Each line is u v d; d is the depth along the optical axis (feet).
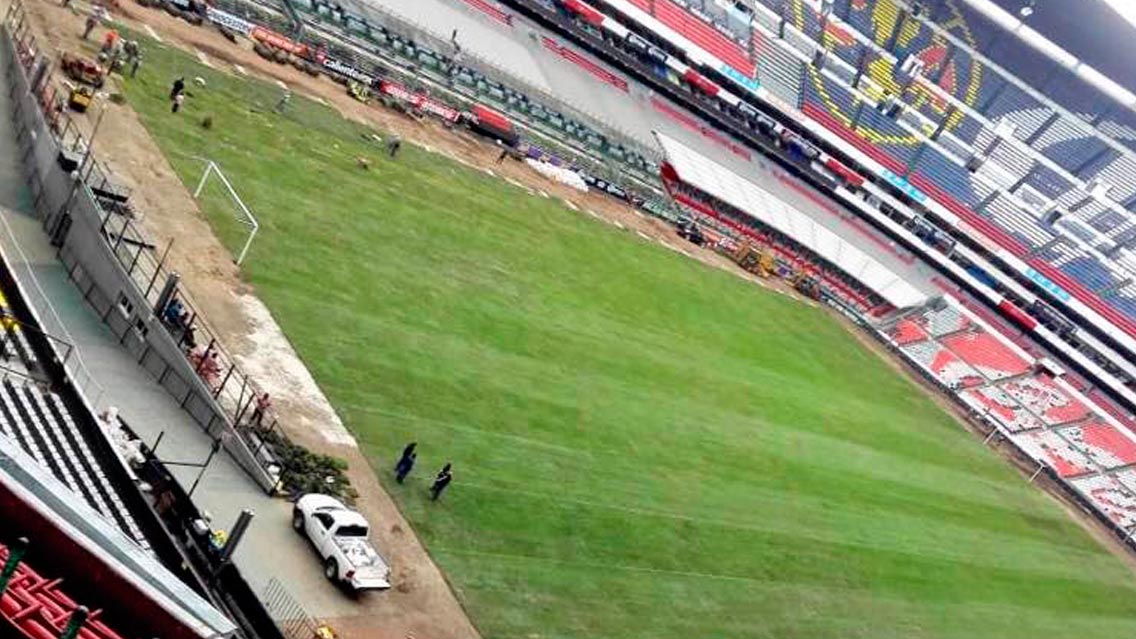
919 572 220.23
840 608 188.03
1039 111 467.93
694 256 333.21
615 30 384.06
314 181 213.87
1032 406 384.27
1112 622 251.60
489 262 231.09
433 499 153.48
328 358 166.71
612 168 343.26
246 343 157.69
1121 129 463.83
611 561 164.25
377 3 305.32
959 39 469.98
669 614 159.53
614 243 294.05
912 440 301.22
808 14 451.53
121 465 115.34
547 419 189.16
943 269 444.96
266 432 142.92
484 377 188.96
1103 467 368.89
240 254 176.24
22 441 110.93
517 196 279.08
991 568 244.63
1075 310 439.22
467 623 135.44
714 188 379.55
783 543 198.70
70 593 77.77
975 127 461.37
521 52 350.64
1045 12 451.94
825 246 409.69
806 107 431.02
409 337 185.16
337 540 129.80
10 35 190.60
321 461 144.25
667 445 207.51
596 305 248.32
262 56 255.29
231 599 113.50
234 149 205.57
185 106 209.26
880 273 420.77
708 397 239.91
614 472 187.21
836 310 390.21
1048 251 447.42
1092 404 396.98
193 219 176.76
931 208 440.86
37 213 157.28
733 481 210.38
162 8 243.40
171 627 78.43
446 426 169.89
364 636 123.54
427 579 139.13
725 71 409.08
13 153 166.40
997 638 209.46
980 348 404.16
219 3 256.93
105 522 84.02
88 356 137.28
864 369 341.41
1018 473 337.31
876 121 446.60
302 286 179.32
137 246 157.48
